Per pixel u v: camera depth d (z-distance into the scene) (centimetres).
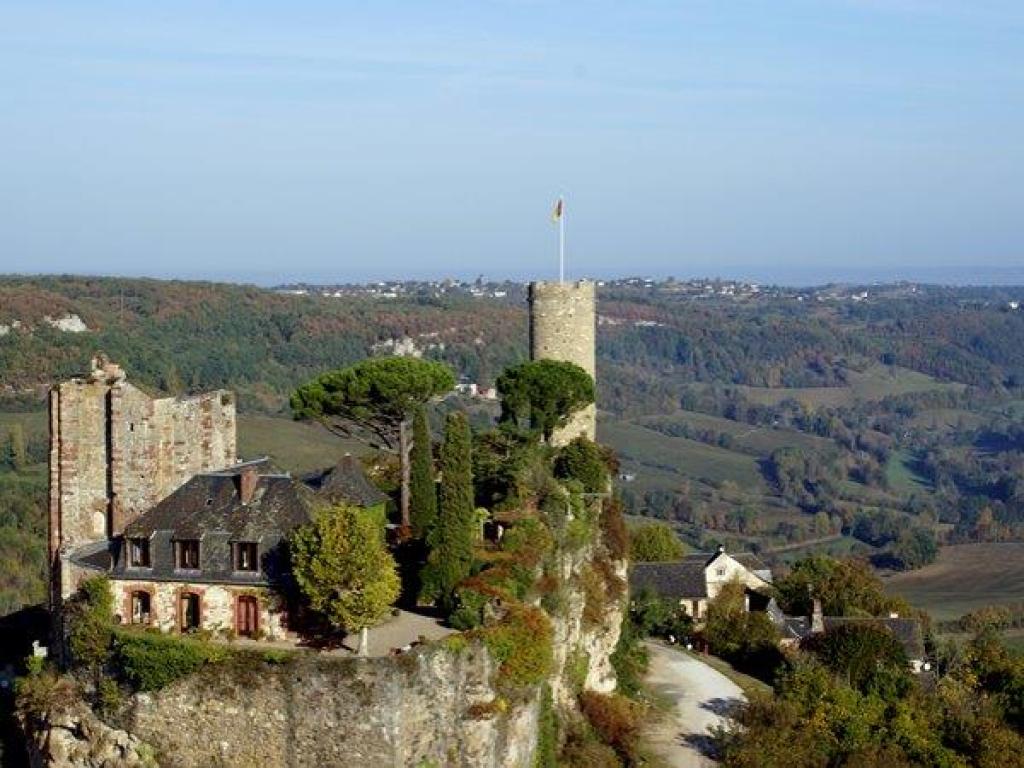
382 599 6125
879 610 13875
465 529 7019
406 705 5819
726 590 13012
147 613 6769
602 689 8844
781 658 10988
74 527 7906
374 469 9088
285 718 5897
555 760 7269
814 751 8456
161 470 8006
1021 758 8719
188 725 6088
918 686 9912
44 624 8675
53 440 7931
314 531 6266
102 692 6322
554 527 8056
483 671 6316
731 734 8612
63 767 6362
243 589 6588
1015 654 12538
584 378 10106
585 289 10419
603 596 8969
